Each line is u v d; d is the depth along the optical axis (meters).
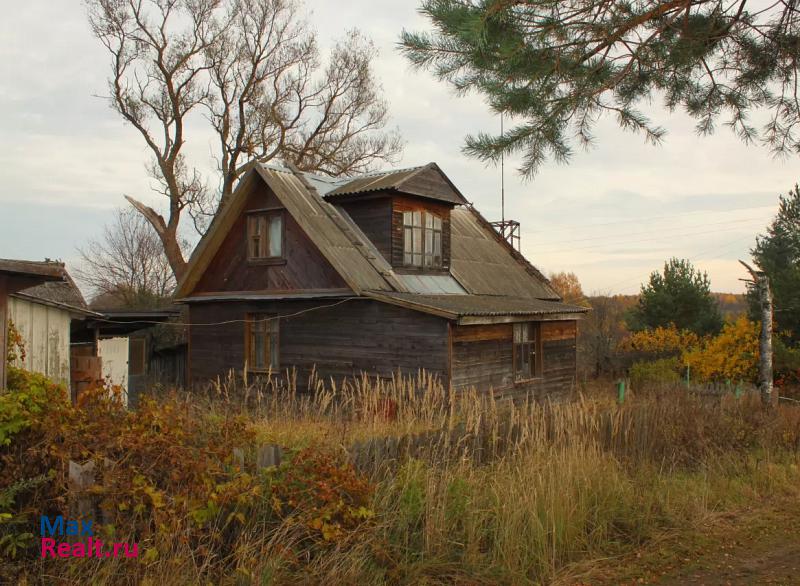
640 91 5.64
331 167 30.89
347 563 4.95
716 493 7.99
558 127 5.23
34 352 10.60
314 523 4.98
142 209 27.94
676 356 26.91
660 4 4.79
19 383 5.84
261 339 16.62
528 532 5.78
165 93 27.31
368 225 16.48
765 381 13.13
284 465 5.38
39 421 5.11
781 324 23.50
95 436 4.96
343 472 5.37
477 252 20.22
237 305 16.89
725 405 10.99
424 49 4.89
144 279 36.56
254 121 28.61
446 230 17.75
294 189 16.36
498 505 5.98
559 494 6.23
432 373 13.60
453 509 5.90
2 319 6.04
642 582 5.50
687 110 5.88
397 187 15.61
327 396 9.16
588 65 5.10
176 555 4.53
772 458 9.65
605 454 7.99
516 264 21.50
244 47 28.00
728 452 9.42
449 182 17.55
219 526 5.03
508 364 15.82
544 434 7.59
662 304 31.02
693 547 6.32
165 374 22.55
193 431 5.53
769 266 25.58
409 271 16.41
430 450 6.82
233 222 17.05
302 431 7.71
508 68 4.84
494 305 15.43
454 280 17.69
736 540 6.57
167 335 26.27
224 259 17.23
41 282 6.37
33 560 4.68
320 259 15.34
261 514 5.15
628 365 27.80
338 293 14.79
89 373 11.49
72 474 4.60
